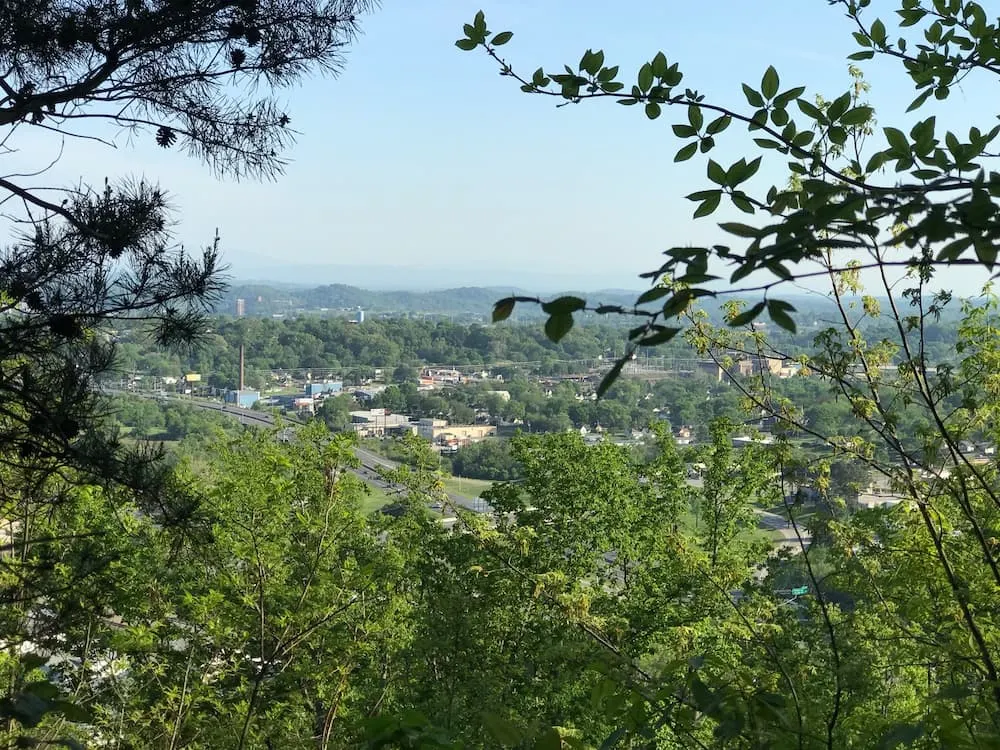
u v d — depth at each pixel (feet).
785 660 16.07
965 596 16.11
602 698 8.31
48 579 12.91
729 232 5.42
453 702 36.27
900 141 7.73
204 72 16.63
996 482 20.51
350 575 37.55
